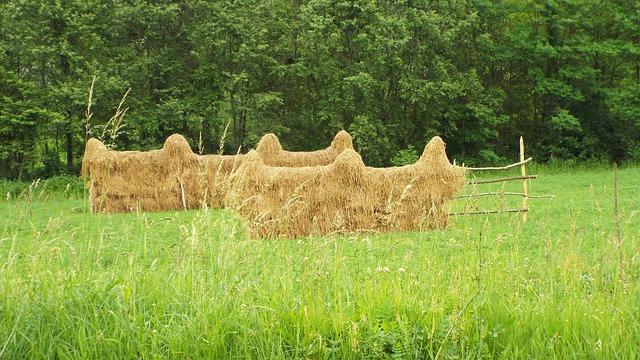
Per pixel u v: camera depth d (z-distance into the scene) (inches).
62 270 224.1
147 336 190.9
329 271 237.6
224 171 800.3
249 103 1278.3
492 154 1334.9
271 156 848.3
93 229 288.7
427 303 209.8
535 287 244.8
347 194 538.9
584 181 986.7
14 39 1096.2
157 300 208.1
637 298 218.2
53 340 184.5
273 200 529.7
